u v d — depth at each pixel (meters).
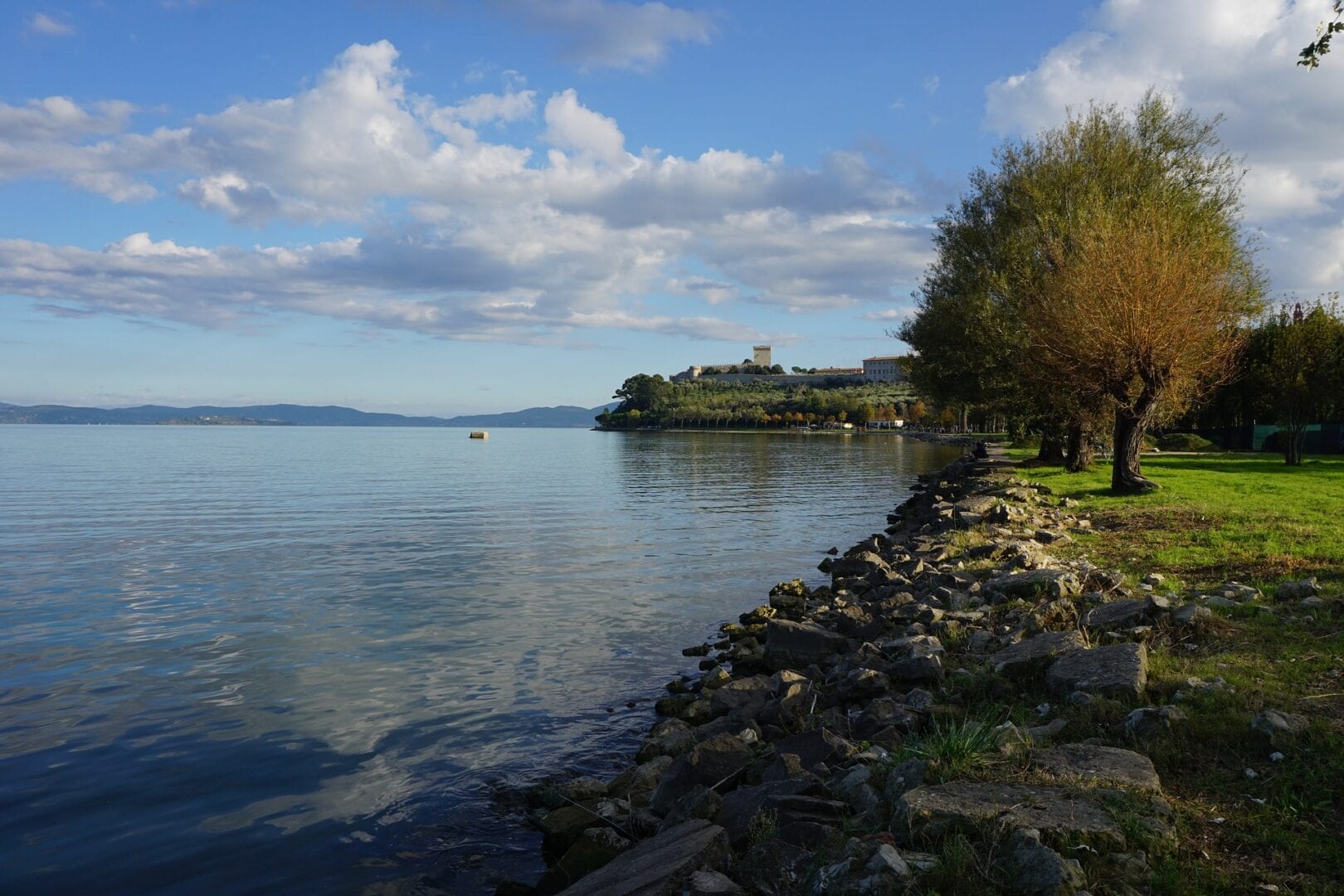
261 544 27.53
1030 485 29.30
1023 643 9.33
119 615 17.20
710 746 8.01
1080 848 4.81
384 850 7.64
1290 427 38.41
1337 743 6.17
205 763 9.62
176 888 6.98
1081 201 32.12
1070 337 26.23
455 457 98.31
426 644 15.02
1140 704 7.29
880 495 46.84
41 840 7.77
